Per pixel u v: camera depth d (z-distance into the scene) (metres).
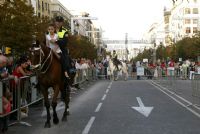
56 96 11.40
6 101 10.61
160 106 15.99
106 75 43.91
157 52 128.12
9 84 11.03
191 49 89.06
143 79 43.38
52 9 106.00
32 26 35.00
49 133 10.20
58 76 11.34
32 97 14.09
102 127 10.96
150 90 25.08
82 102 17.86
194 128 10.77
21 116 12.58
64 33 11.77
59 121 12.19
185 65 43.12
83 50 75.44
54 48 11.56
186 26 135.12
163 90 25.09
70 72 12.17
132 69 48.91
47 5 95.88
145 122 11.80
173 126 11.09
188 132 10.16
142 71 43.94
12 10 34.22
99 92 23.66
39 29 38.25
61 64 11.56
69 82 12.38
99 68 44.00
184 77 42.78
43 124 11.68
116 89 26.08
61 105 16.59
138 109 14.96
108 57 44.62
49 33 11.68
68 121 12.16
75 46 65.25
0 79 10.40
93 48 86.56
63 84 12.12
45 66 11.09
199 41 78.69
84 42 80.69
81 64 30.77
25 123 11.53
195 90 16.14
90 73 36.56
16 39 33.25
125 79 40.28
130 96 20.69
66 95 12.44
